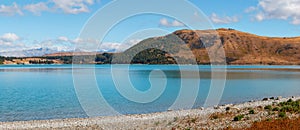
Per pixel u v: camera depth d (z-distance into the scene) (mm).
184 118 33438
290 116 30328
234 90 73938
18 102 53500
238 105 43594
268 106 37594
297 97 56344
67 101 53969
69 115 40125
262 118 30281
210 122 29844
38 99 57594
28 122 33938
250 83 95250
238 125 27141
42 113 41969
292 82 100125
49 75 133750
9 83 95125
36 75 135125
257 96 62312
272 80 108750
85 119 34844
